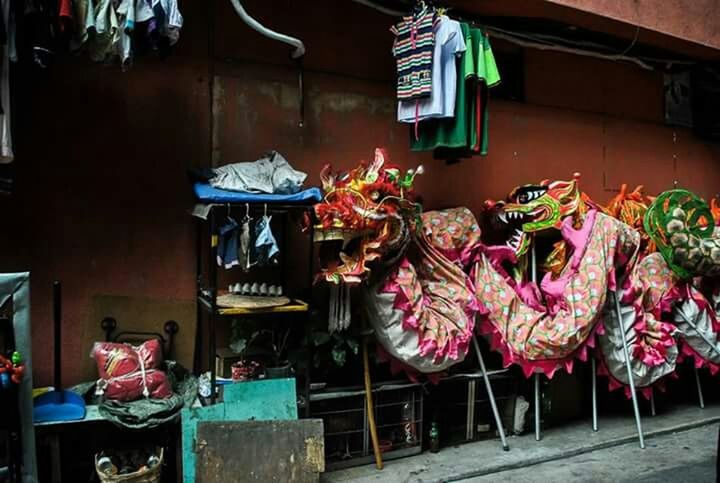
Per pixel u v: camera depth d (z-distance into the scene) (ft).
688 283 16.90
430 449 14.32
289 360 13.02
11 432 9.68
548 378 15.10
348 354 13.92
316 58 14.83
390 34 15.80
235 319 12.96
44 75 12.09
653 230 16.72
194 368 13.28
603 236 15.19
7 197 11.84
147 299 13.00
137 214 12.93
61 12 9.86
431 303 13.67
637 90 20.38
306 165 14.69
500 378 15.21
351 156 15.29
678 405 18.66
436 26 13.17
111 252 12.71
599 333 15.23
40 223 12.11
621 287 15.94
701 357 17.21
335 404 13.17
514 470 13.62
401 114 13.70
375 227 12.31
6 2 9.58
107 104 12.65
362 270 12.28
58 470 10.79
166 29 10.71
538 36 17.40
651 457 14.52
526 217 15.80
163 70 13.15
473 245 14.93
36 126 12.05
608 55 18.93
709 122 21.48
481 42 13.74
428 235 14.46
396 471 13.14
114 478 10.63
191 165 13.41
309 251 13.82
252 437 11.41
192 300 13.41
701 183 22.18
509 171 17.66
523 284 15.84
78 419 10.78
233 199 11.59
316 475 11.62
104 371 11.55
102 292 12.62
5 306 9.79
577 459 14.34
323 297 14.58
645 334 15.99
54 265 12.23
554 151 18.51
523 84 17.90
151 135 13.04
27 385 9.87
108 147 12.67
